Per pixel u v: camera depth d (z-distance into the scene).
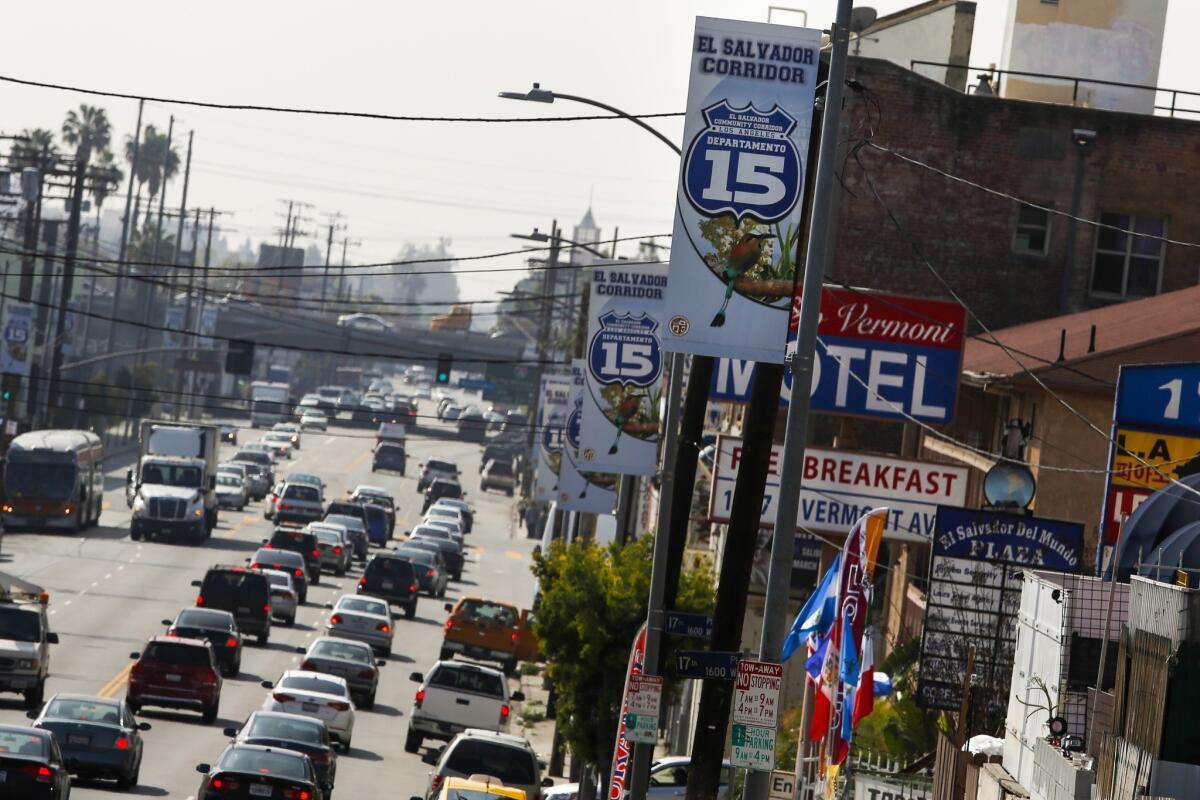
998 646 67.38
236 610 141.75
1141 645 44.47
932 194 123.94
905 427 107.25
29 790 65.56
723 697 49.69
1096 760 48.91
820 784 59.19
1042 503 84.69
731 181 42.47
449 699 106.38
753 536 48.69
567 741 89.94
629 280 73.88
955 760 60.41
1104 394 84.50
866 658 55.28
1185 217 125.44
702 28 42.41
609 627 86.12
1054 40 143.00
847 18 43.31
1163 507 56.00
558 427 146.12
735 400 88.50
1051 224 124.75
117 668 122.56
